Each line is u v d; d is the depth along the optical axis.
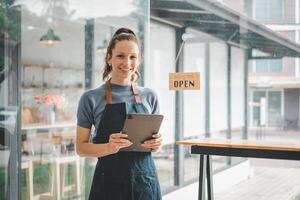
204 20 5.21
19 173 3.68
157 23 5.07
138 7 4.14
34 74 3.79
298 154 2.80
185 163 5.26
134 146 1.74
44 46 3.85
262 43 4.52
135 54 1.83
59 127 3.98
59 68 3.97
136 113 1.77
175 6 5.09
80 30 4.08
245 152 2.99
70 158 4.04
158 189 1.85
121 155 1.77
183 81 3.72
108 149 1.69
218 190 5.42
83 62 4.08
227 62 5.73
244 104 5.80
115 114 1.75
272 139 3.46
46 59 3.88
